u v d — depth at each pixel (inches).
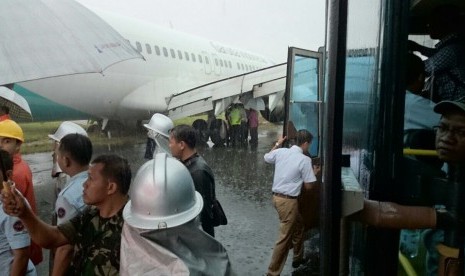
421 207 43.1
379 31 49.0
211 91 532.7
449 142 43.9
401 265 57.8
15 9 65.1
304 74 199.6
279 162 157.2
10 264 92.2
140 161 407.8
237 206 268.8
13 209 76.6
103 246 73.8
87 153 102.3
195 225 52.1
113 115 488.1
